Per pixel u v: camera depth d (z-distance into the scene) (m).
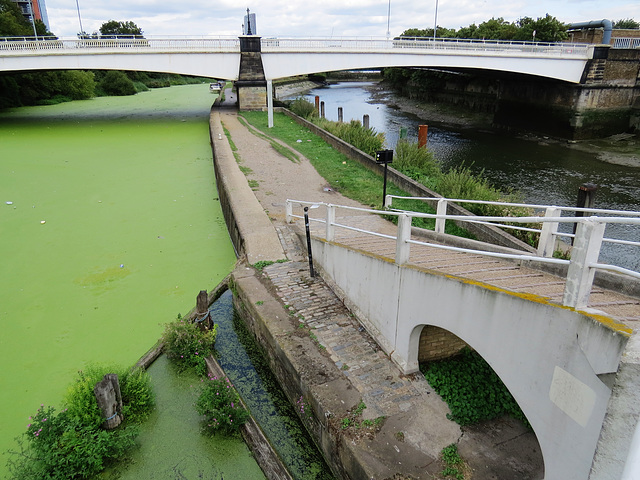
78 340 7.71
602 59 30.02
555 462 3.66
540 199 19.06
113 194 15.26
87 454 5.18
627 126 32.19
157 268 10.27
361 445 4.83
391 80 60.16
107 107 38.41
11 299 8.98
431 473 4.52
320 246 8.46
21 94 40.16
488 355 4.34
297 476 5.32
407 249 5.68
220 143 20.00
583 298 3.35
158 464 5.41
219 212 13.77
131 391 6.07
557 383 3.54
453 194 12.23
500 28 43.47
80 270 10.16
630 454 1.79
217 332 8.13
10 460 5.39
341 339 6.64
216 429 5.85
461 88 43.88
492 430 5.11
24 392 6.55
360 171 16.50
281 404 6.48
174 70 28.84
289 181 15.15
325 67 30.23
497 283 4.47
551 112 32.78
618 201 18.78
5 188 15.71
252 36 28.86
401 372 5.93
